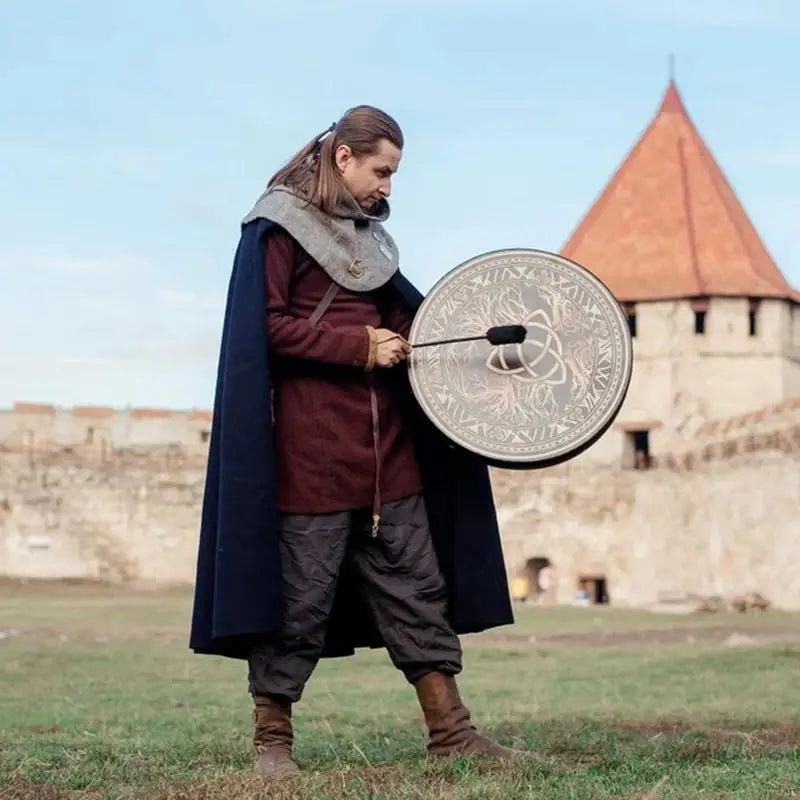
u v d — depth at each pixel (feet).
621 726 26.35
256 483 18.26
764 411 138.31
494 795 16.46
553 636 84.79
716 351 187.73
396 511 19.12
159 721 32.01
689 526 160.35
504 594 19.76
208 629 18.65
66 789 18.19
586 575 179.22
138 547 183.83
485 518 19.72
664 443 185.26
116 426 185.26
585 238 198.70
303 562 18.69
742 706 35.06
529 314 18.99
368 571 19.31
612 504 178.50
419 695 19.61
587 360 18.74
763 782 17.69
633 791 16.88
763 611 128.98
